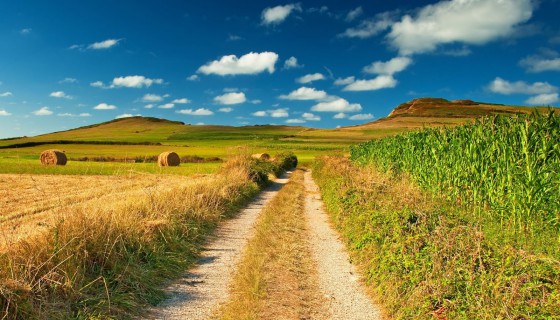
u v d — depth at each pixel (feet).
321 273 27.45
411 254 22.38
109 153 201.77
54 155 124.16
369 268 25.94
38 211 46.98
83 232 24.00
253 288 23.18
